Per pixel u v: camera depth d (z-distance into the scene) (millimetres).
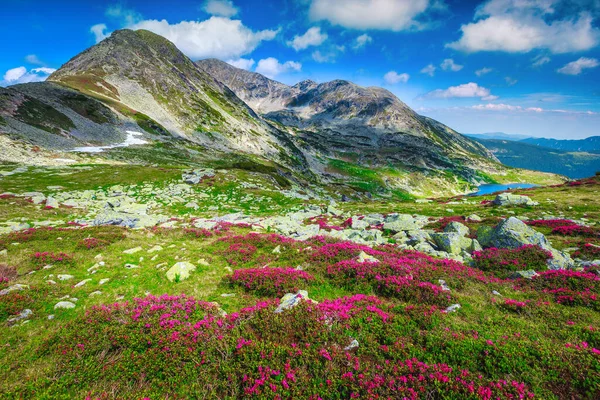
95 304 11797
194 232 24469
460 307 11266
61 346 8516
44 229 22656
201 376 7477
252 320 9672
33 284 13133
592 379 6805
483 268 17141
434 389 6715
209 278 14867
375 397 6504
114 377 7488
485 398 6332
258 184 64375
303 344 8438
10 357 8367
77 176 61844
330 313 9992
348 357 7801
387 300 12445
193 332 8898
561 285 13469
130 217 29469
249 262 17688
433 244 21703
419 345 8359
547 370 7270
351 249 17984
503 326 9805
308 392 6824
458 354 7930
